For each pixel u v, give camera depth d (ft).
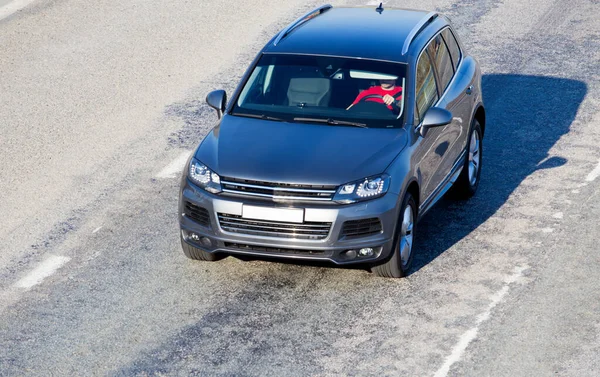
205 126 108.68
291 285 75.46
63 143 103.91
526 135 108.17
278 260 75.51
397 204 72.84
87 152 101.76
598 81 124.06
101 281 76.23
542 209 89.86
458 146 87.71
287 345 67.26
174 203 90.63
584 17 147.54
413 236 77.71
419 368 64.49
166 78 122.72
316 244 71.41
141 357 65.92
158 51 131.95
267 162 73.20
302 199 71.46
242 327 69.56
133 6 151.33
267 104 80.69
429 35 87.81
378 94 79.87
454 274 77.56
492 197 92.89
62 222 86.58
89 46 133.80
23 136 105.50
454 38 95.04
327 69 81.97
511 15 148.56
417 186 77.20
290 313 71.41
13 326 69.72
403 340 67.87
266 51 84.74
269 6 151.02
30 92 118.01
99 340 67.97
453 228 86.17
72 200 90.99
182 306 72.43
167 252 81.05
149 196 91.97
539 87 122.42
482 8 151.74
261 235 72.18
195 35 138.21
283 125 78.13
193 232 74.38
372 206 71.61
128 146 103.35
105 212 88.58
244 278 76.48
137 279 76.48
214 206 72.43
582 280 76.43
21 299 73.51
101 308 72.18
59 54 130.72
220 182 72.74
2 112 111.86
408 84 80.33
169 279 76.48
